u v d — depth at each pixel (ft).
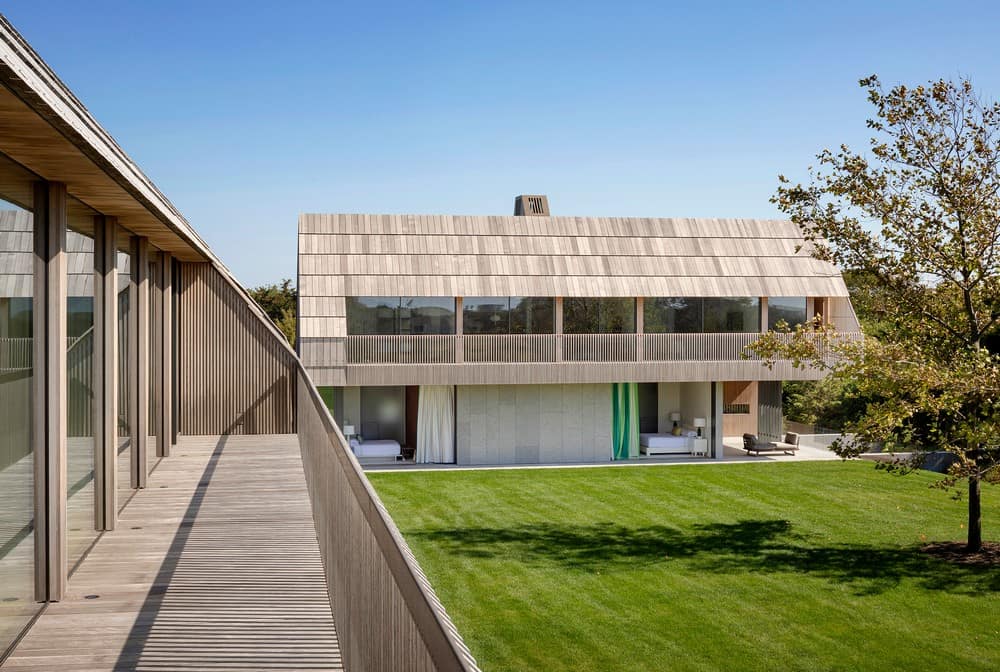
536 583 44.86
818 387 112.27
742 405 104.78
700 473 81.15
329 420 23.04
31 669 17.81
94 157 18.93
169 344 44.88
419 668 9.73
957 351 50.78
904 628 38.58
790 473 81.15
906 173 50.60
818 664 34.42
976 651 35.88
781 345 54.13
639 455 92.89
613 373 86.38
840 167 52.37
